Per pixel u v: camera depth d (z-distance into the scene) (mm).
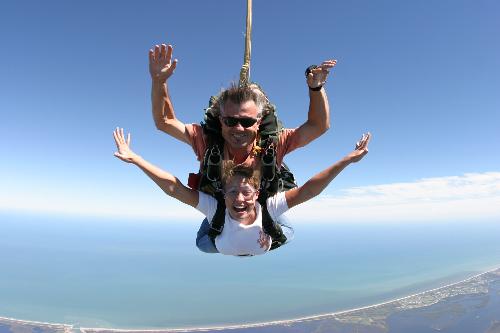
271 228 1478
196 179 1555
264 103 1420
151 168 1453
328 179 1418
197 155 1563
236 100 1328
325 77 1358
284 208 1479
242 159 1479
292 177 1643
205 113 1490
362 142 1406
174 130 1551
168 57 1366
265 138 1457
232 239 1464
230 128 1354
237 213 1422
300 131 1543
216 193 1469
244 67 1550
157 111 1478
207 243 1660
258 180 1420
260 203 1458
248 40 1566
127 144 1453
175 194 1495
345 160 1395
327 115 1466
